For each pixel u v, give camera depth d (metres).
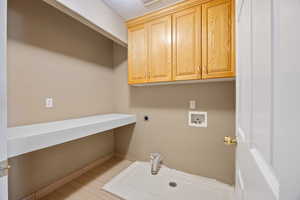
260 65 0.42
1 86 0.63
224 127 1.74
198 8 1.53
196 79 1.58
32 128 1.30
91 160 2.18
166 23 1.73
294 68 0.25
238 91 0.85
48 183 1.61
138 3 1.70
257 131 0.45
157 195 1.55
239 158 0.79
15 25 1.32
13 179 1.33
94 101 2.21
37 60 1.50
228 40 1.40
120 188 1.67
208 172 1.85
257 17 0.45
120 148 2.56
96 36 2.24
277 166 0.30
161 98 2.14
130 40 2.00
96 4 1.56
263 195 0.39
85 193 1.60
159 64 1.79
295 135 0.25
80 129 1.43
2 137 0.64
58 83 1.71
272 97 0.33
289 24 0.27
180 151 2.02
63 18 1.76
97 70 2.26
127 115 2.30
